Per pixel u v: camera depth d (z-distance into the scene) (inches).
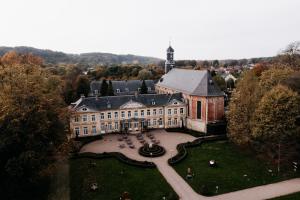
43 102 1738.4
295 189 1784.0
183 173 2043.6
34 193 1753.2
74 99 4128.9
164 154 2454.5
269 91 2293.3
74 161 2285.9
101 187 1830.7
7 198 1676.9
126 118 3171.8
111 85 4256.9
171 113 3334.2
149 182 1900.8
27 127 1651.1
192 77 3523.6
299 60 3818.9
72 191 1779.0
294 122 2087.8
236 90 2910.9
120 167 2160.4
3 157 1627.7
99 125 3046.3
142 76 5954.7
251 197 1690.5
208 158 2338.8
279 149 2118.6
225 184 1865.2
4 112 1593.3
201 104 3132.4
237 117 2440.9
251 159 2301.9
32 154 1502.2
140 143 2775.6
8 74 1989.4
